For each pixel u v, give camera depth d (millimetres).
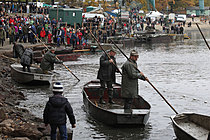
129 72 11797
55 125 8648
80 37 40594
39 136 9812
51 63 19938
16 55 23844
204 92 18609
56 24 42656
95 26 46094
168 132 11953
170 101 16516
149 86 20219
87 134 11625
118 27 55125
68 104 8781
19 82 19922
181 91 18812
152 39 57344
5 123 9922
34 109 14406
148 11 94875
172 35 61219
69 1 72188
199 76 23781
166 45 53469
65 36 40906
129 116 11695
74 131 11898
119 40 48906
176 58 35125
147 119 12219
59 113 8625
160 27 77062
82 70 25984
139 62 31625
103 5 74438
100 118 12680
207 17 115562
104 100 15055
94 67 27531
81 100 16406
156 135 11625
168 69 27125
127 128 12227
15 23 35219
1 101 13188
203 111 14789
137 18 69250
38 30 37281
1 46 31938
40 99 16344
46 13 50281
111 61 13281
